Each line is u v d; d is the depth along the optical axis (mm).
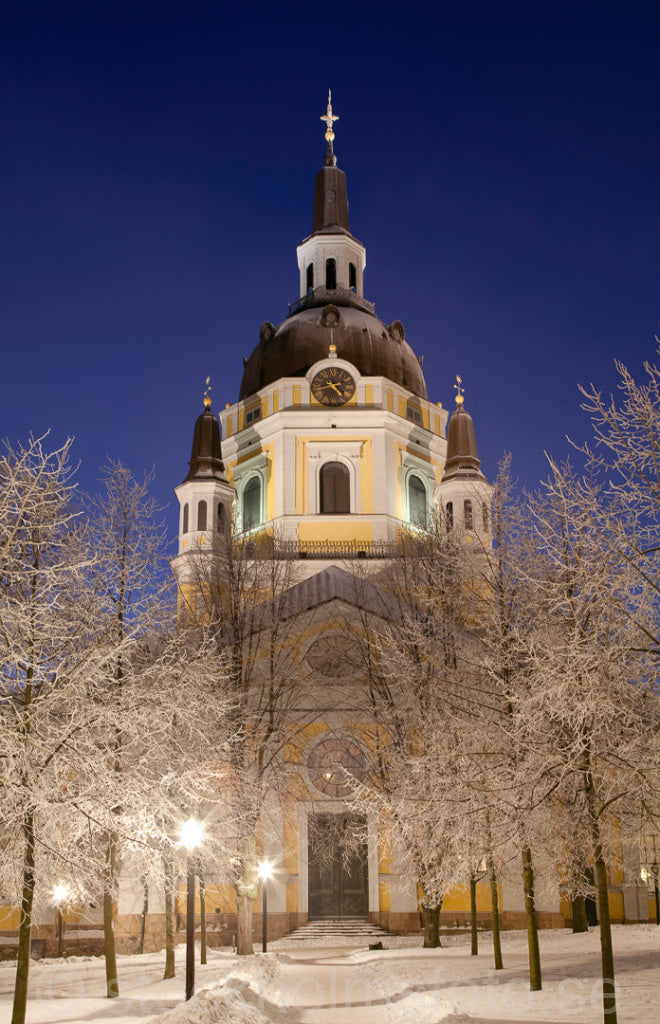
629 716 15570
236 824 30734
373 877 40094
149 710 17547
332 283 66062
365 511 55281
